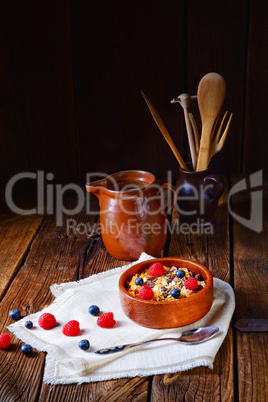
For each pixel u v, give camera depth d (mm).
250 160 1854
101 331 1062
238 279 1256
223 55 1724
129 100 1796
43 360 1003
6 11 1698
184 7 1680
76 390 927
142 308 1038
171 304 1027
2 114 1827
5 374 969
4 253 1414
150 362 973
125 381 944
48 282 1270
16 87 1794
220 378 944
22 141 1866
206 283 1094
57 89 1795
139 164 1877
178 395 910
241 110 1785
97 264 1343
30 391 928
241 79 1746
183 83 1767
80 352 1003
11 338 1065
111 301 1162
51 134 1855
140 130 1830
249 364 979
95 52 1742
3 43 1736
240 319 1097
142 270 1177
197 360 968
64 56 1752
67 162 1896
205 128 1476
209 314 1090
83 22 1709
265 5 1654
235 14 1675
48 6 1694
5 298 1206
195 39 1712
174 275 1146
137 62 1747
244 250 1391
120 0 1679
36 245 1453
